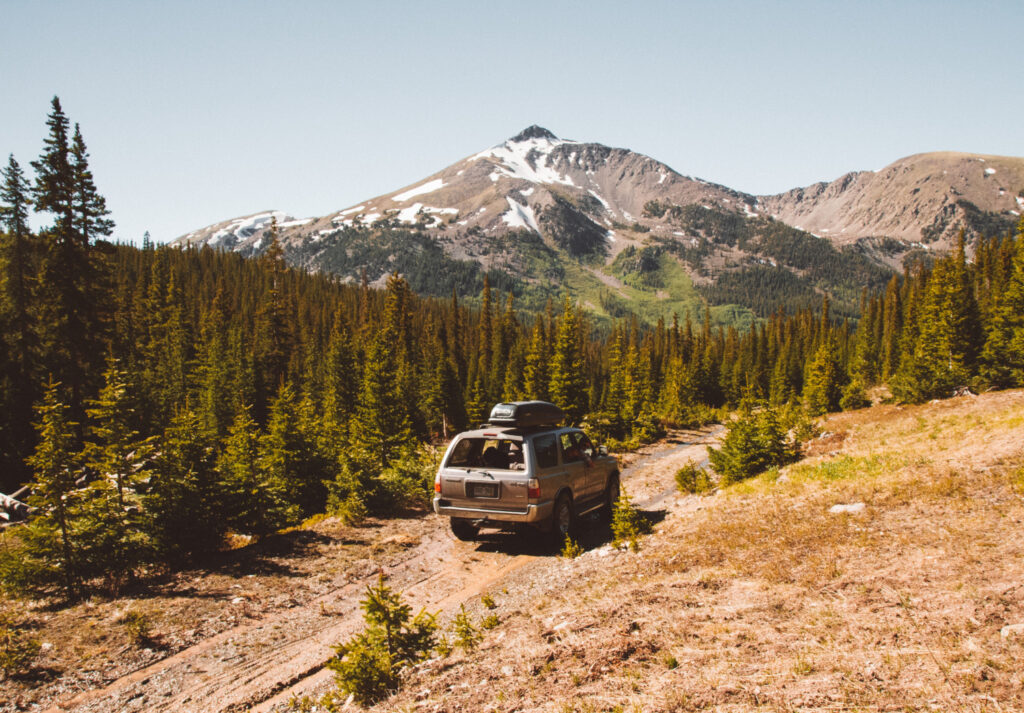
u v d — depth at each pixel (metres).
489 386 70.12
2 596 8.65
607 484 13.40
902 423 24.06
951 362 42.81
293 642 7.25
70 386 34.00
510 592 8.68
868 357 95.31
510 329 98.75
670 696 4.07
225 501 11.52
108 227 36.19
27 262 37.31
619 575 8.32
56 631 7.39
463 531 11.55
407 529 12.93
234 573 9.85
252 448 12.77
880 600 5.34
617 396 52.38
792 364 101.81
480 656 5.72
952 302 45.69
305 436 18.56
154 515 10.04
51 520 8.77
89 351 35.12
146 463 10.65
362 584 9.38
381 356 25.34
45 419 9.08
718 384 100.44
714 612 5.76
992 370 34.72
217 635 7.42
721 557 8.05
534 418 11.32
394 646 5.84
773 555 7.55
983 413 20.78
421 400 58.31
